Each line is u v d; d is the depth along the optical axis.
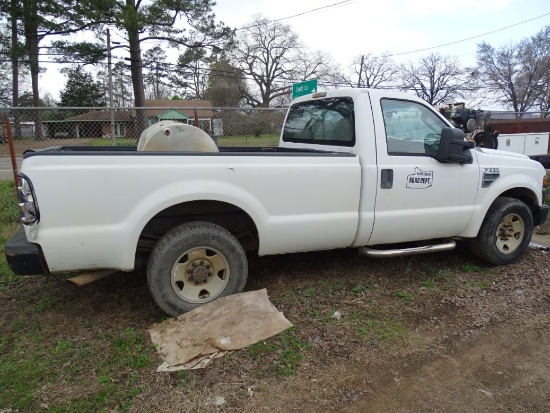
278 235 3.51
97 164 2.93
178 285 3.35
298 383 2.60
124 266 3.09
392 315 3.47
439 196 4.08
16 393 2.46
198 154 3.21
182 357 2.77
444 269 4.51
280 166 3.42
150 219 3.15
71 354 2.85
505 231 4.64
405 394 2.55
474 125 4.97
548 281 4.24
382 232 3.90
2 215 6.61
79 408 2.35
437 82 54.53
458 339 3.17
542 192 4.92
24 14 22.92
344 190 3.66
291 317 3.37
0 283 4.08
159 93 58.56
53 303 3.64
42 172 2.82
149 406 2.37
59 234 2.88
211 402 2.41
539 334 3.26
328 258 4.69
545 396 2.57
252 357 2.81
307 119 4.54
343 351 2.94
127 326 3.24
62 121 9.15
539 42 50.19
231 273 3.43
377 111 3.83
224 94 56.22
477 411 2.43
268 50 53.94
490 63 53.22
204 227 3.31
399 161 3.85
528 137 10.76
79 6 21.38
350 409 2.41
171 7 23.17
